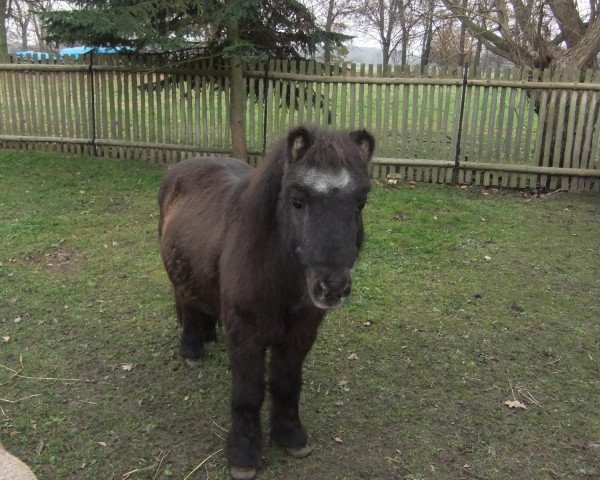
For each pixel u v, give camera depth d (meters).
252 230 2.59
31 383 3.69
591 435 3.33
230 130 8.92
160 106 9.03
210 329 4.09
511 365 4.05
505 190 8.39
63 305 4.74
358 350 4.21
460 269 5.63
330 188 2.18
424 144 8.62
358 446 3.21
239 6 7.39
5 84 9.59
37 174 8.39
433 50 15.03
